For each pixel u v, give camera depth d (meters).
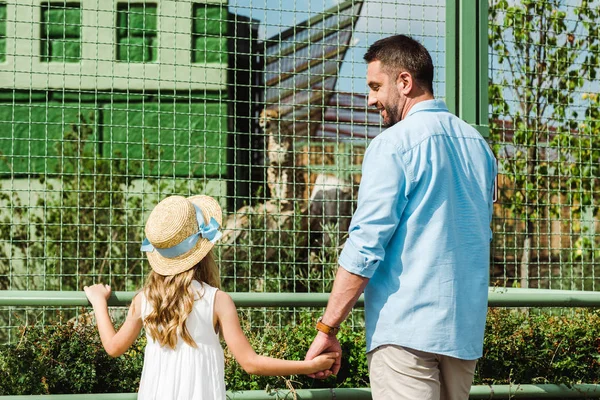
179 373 2.47
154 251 2.60
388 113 2.54
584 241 5.88
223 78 7.25
